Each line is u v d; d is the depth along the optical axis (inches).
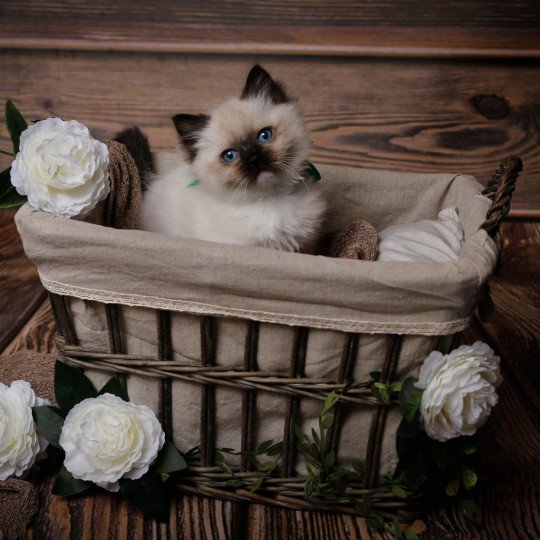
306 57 54.1
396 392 31.8
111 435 32.2
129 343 32.8
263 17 52.9
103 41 53.6
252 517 33.7
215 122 35.6
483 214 34.9
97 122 56.4
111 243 30.3
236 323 31.5
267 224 35.4
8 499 33.5
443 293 30.0
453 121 56.1
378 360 31.6
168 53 54.0
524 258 53.8
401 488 33.1
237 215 35.5
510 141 56.6
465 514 33.3
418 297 30.1
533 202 58.3
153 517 33.1
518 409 39.7
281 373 32.0
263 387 32.1
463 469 32.9
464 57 54.1
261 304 30.7
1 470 33.0
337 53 53.9
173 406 33.5
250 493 33.9
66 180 32.3
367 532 33.2
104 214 38.0
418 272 29.8
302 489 33.9
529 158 57.0
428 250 35.3
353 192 41.4
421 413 31.1
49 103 55.9
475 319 46.7
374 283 29.7
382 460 33.4
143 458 32.6
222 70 54.6
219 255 30.0
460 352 30.8
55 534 32.5
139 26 53.1
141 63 54.3
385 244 36.4
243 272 30.0
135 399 33.8
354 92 55.2
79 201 32.7
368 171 41.4
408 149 56.8
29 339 43.5
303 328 31.1
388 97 55.3
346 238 37.4
